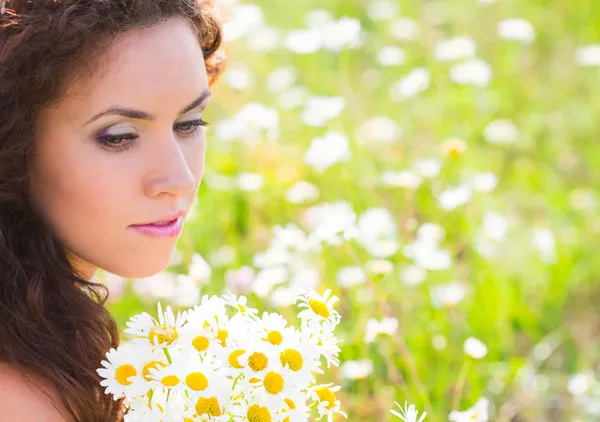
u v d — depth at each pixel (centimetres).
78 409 175
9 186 175
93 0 168
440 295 314
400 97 487
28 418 167
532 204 436
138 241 178
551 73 538
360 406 285
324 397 175
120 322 339
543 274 372
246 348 166
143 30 170
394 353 301
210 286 331
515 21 495
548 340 356
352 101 454
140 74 170
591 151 474
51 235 182
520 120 497
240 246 369
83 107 170
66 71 168
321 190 408
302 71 534
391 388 293
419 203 393
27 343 174
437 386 293
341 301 333
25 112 170
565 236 402
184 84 174
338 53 538
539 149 479
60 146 172
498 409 313
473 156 426
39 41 166
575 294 387
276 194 396
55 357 175
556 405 325
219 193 379
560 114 498
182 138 183
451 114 477
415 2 594
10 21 169
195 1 182
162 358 165
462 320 327
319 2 605
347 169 410
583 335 370
